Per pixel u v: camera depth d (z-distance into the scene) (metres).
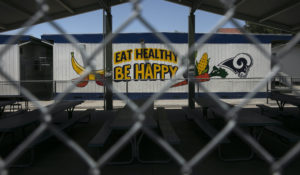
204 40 1.11
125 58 11.63
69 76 11.57
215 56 11.70
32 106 9.38
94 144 2.97
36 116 4.19
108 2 6.94
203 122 4.46
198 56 11.63
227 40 11.72
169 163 3.28
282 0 5.57
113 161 3.37
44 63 12.66
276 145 3.99
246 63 11.76
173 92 11.66
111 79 7.47
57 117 6.82
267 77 1.12
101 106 9.12
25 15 6.02
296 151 1.02
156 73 11.62
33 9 5.75
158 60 11.62
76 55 11.50
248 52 11.76
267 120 3.45
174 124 5.72
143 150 3.84
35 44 12.34
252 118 3.63
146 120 3.44
